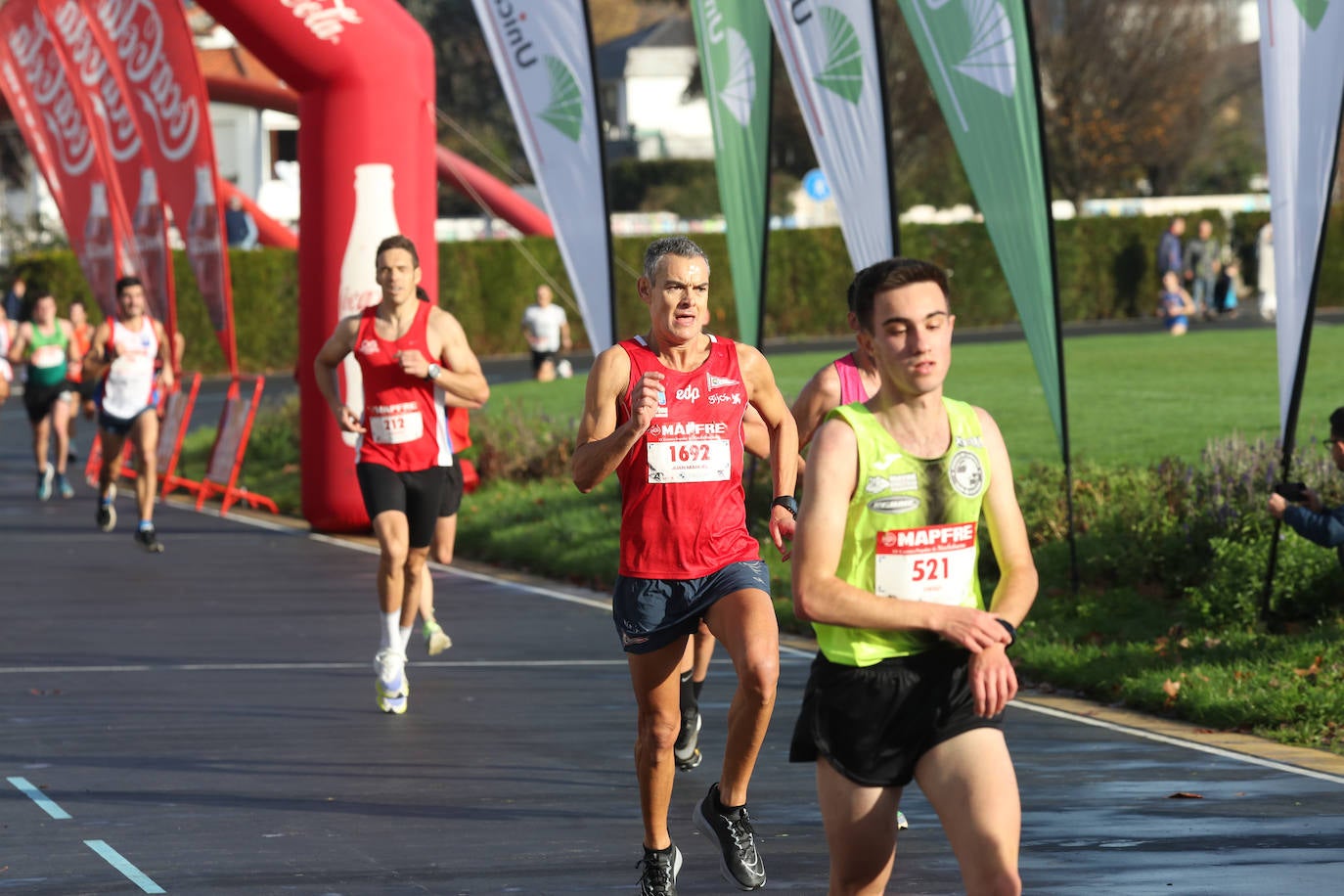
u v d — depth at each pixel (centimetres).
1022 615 1176
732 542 1608
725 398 1609
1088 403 5753
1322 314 10812
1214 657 2612
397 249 2412
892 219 3077
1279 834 1756
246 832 1777
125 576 3738
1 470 6034
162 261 5116
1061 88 15025
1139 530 3192
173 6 4706
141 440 4059
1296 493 2516
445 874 1627
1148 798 1916
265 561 3991
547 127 3741
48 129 5441
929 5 2981
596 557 3781
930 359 1159
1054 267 2994
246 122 16025
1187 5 15112
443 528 2584
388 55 4375
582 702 2475
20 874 1622
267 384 9512
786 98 15125
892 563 1184
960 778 1145
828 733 1181
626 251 11069
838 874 1204
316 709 2420
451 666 2762
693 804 1914
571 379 8181
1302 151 2653
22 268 9975
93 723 2323
